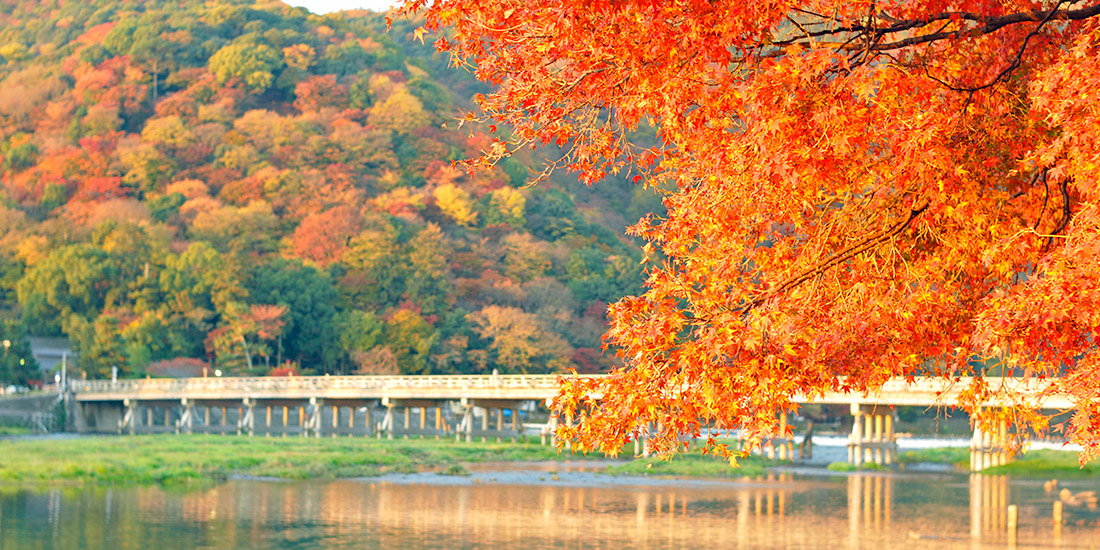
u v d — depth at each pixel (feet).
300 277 435.53
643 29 27.48
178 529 122.72
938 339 30.60
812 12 28.14
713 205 29.91
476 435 280.92
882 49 27.66
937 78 28.37
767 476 196.54
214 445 249.55
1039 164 27.61
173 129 598.34
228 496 158.10
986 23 27.22
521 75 29.76
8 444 242.99
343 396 275.80
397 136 615.98
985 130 29.76
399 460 224.12
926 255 30.50
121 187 556.92
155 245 457.68
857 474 202.69
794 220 30.27
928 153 26.20
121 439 272.10
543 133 30.37
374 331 410.31
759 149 26.86
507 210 521.24
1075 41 27.25
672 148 31.71
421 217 509.76
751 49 28.14
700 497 160.15
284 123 599.57
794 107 26.16
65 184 553.64
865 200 30.73
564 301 445.78
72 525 124.26
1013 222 29.43
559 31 27.86
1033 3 29.60
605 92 29.50
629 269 476.54
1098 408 26.30
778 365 28.84
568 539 116.98
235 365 394.32
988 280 30.78
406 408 288.51
